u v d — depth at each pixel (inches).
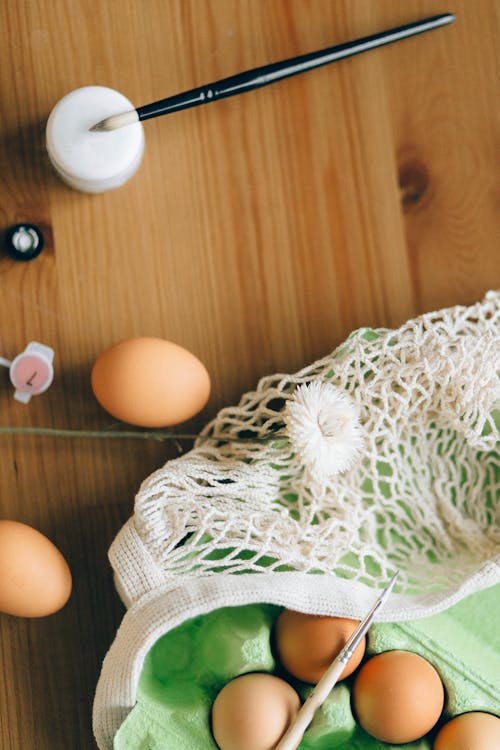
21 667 25.1
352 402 23.4
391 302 27.1
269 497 23.2
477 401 23.4
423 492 24.7
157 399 22.7
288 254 26.8
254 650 21.5
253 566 21.7
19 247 25.2
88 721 25.1
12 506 25.3
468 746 21.7
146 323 26.1
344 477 24.2
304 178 26.9
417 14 27.4
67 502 25.5
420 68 27.5
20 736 24.9
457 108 27.6
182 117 26.4
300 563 22.4
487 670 23.0
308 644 21.6
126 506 25.6
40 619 25.2
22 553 21.9
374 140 27.2
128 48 26.2
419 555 24.5
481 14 27.7
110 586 25.5
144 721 21.5
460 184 27.5
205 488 22.5
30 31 25.8
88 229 26.0
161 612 21.0
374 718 21.5
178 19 26.4
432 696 21.5
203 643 22.4
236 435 26.0
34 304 25.7
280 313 26.6
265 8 26.7
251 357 26.4
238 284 26.5
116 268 26.0
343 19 27.1
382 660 21.9
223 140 26.6
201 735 21.7
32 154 25.8
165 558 21.8
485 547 24.6
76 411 25.7
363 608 21.7
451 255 27.4
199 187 26.5
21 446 25.4
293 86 26.9
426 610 22.2
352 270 27.0
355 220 27.1
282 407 26.2
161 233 26.3
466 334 24.6
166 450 25.9
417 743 22.7
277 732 20.8
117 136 23.8
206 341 26.3
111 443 25.7
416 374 23.2
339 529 23.6
